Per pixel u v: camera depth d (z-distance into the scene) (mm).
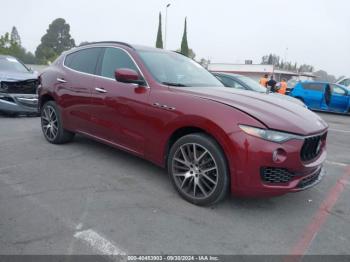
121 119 4402
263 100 3879
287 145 3242
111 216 3387
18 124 7734
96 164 4914
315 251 2990
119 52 4758
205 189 3648
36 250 2771
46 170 4602
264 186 3295
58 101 5535
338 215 3717
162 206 3660
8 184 4074
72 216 3350
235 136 3281
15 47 34781
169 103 3828
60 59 5859
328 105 15086
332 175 5145
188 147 3695
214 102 3555
